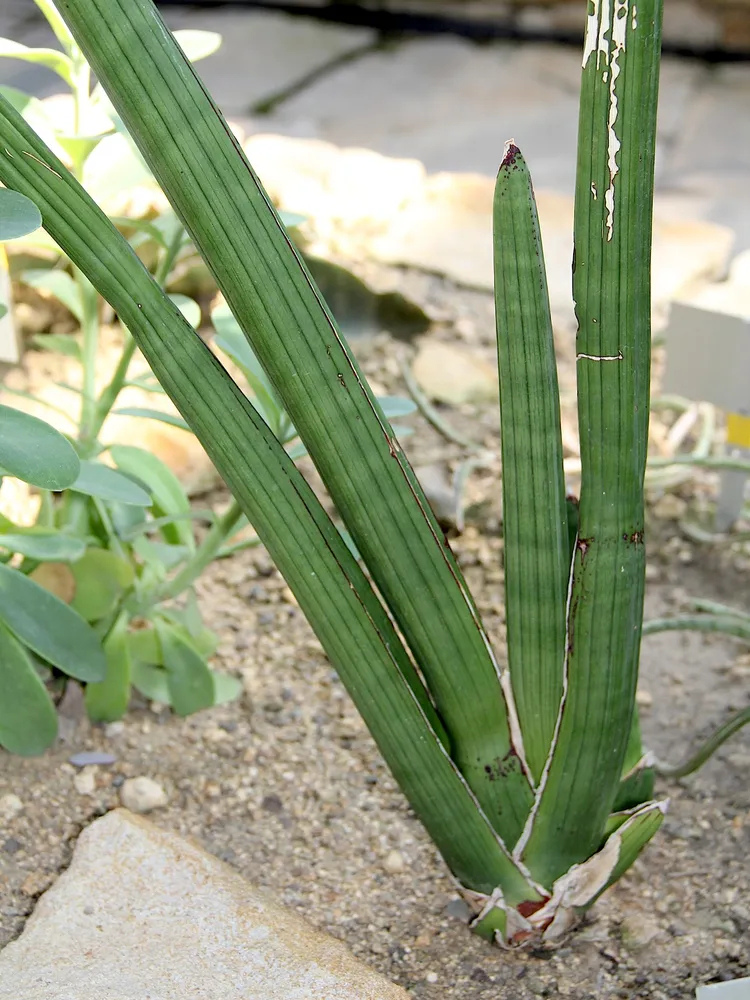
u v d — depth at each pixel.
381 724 0.78
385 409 0.92
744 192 2.07
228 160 0.69
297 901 0.90
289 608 1.12
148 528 0.95
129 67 0.68
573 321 1.52
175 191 0.70
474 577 1.16
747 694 1.05
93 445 0.99
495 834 0.82
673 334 1.17
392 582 0.76
